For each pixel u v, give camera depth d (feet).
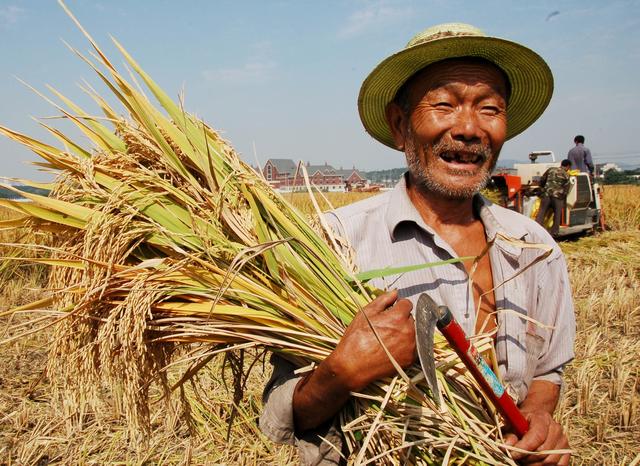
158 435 5.74
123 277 2.53
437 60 2.89
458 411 2.50
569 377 7.39
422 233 3.01
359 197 39.78
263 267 2.70
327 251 2.77
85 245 2.42
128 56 2.69
